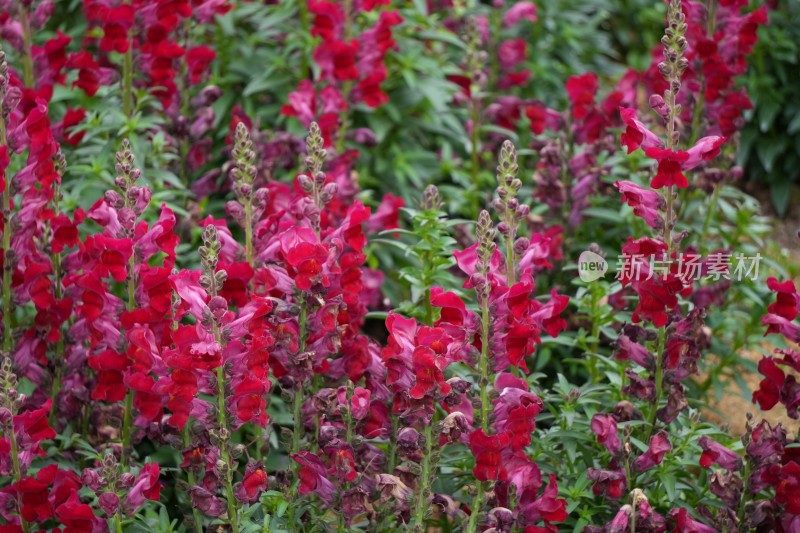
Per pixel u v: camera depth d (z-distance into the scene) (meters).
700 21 8.80
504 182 6.26
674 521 6.77
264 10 11.55
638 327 6.73
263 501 6.45
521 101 11.44
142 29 8.85
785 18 13.94
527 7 12.69
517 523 6.19
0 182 6.86
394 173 11.40
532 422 5.92
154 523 6.54
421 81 11.42
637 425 6.95
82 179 8.78
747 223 9.68
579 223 9.55
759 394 6.68
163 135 9.07
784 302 6.54
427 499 5.93
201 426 6.24
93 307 6.45
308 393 6.63
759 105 13.32
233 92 11.52
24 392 7.54
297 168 10.18
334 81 9.90
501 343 5.96
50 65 8.77
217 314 5.66
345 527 6.27
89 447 6.94
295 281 6.11
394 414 6.29
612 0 16.91
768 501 6.43
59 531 6.21
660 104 6.36
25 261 7.14
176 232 8.95
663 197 6.41
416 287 7.79
